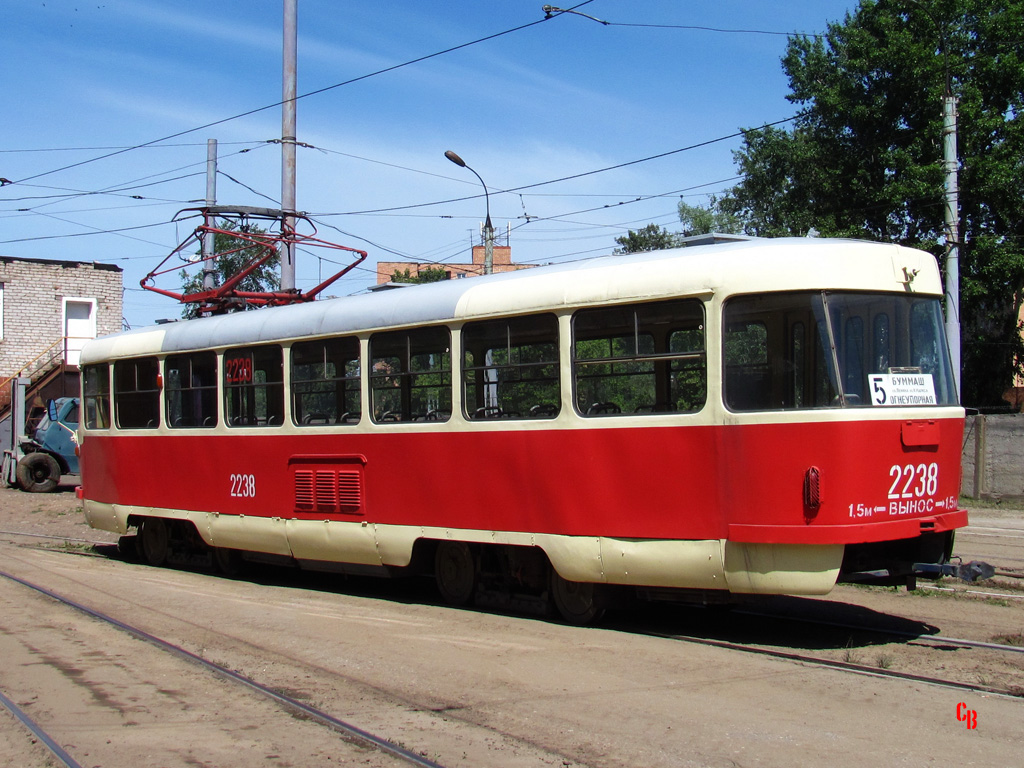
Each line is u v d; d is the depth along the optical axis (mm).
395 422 9508
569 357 8117
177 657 7387
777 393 7156
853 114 24781
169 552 12742
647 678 6527
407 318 9367
